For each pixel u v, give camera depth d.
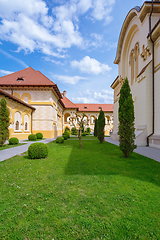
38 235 2.14
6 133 12.14
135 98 14.86
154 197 3.21
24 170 5.22
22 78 21.98
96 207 2.84
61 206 2.88
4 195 3.33
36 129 21.41
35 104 21.47
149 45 11.61
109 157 7.47
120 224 2.37
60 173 4.86
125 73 18.30
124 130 7.43
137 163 6.16
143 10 11.51
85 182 4.06
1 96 13.12
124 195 3.31
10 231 2.22
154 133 11.24
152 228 2.28
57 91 24.39
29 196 3.29
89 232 2.20
